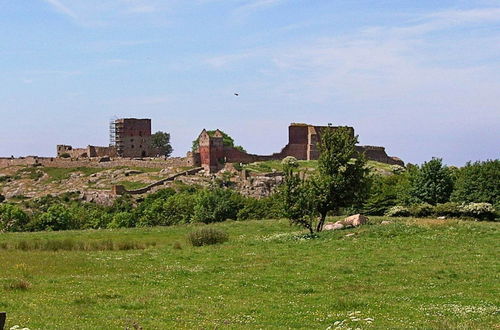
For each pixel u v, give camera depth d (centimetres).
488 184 9975
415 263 4481
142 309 2975
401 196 10850
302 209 6562
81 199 16825
